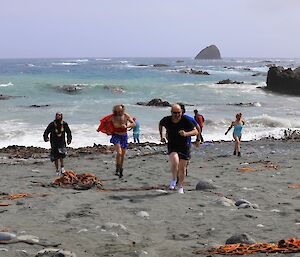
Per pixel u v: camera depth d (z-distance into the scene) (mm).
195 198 8312
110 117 11438
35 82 59594
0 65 156000
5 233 5555
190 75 89750
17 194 9195
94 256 4922
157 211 7281
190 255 4871
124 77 78812
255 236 5594
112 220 6699
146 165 14398
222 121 29766
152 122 29688
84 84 54938
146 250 5145
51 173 13242
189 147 9062
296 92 57781
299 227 6020
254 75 94875
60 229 6137
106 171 13227
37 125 27203
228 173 12391
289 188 9695
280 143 21016
